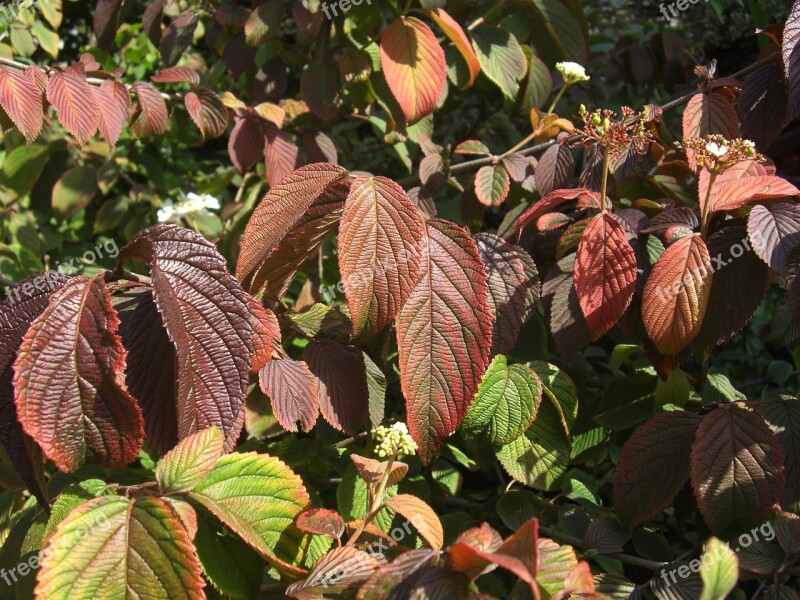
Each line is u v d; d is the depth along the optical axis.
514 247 1.68
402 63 2.09
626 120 1.80
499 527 1.92
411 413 1.32
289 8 2.71
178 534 1.04
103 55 3.58
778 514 1.38
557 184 2.00
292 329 1.71
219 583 1.19
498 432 1.59
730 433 1.43
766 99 1.83
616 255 1.49
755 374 2.41
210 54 3.86
